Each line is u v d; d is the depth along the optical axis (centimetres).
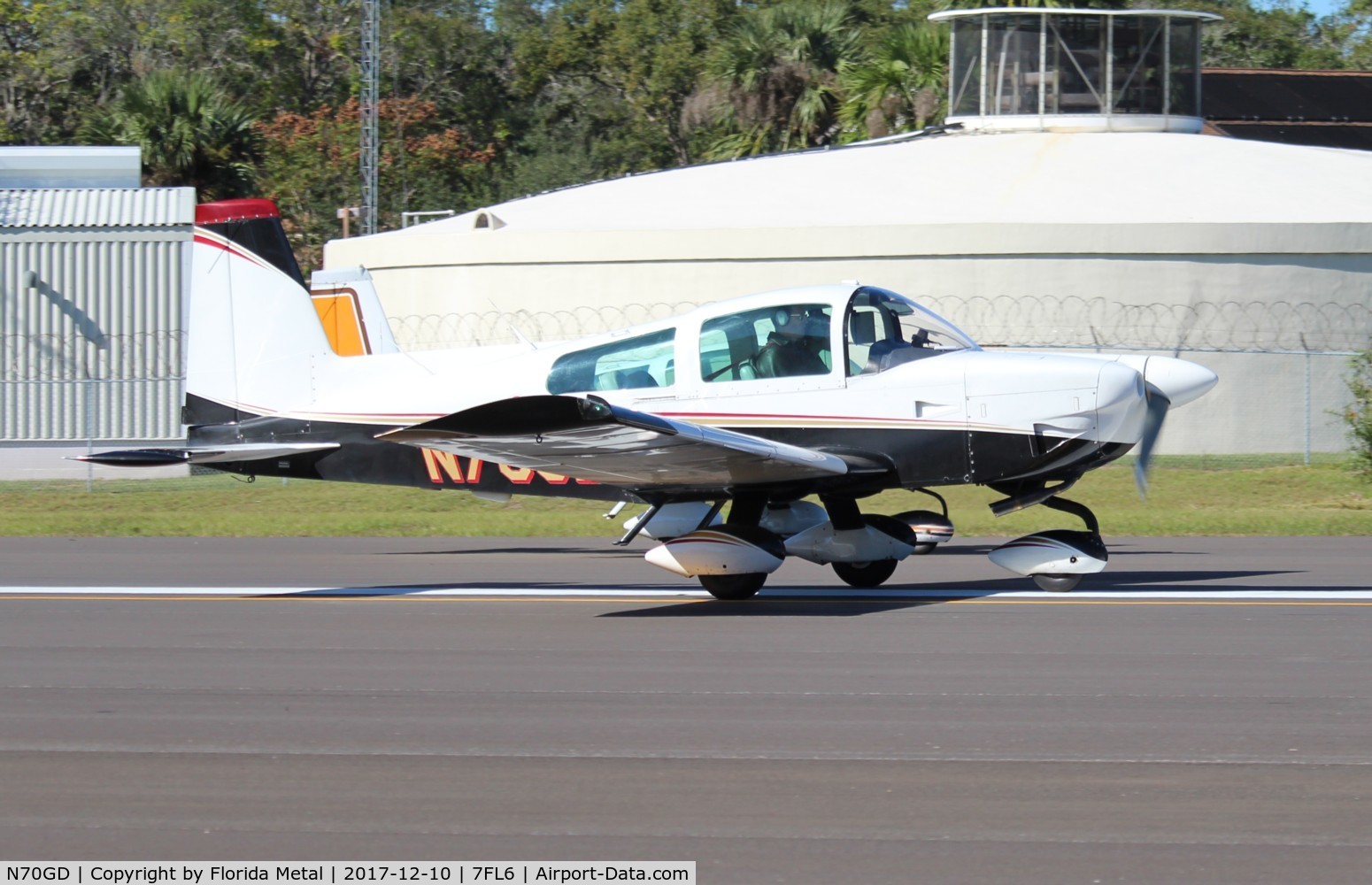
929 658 2786
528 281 7788
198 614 3453
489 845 1755
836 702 2420
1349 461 6625
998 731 2216
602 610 3484
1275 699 2405
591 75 17862
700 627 3195
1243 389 7138
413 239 8150
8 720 2353
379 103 15075
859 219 7662
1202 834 1755
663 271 7562
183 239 7394
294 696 2512
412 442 3200
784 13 13675
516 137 18188
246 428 4488
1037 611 3341
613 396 3897
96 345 7375
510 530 5309
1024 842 1738
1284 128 11456
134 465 4344
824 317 3666
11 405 7312
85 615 3450
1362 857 1678
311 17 17412
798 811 1855
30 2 16025
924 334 3781
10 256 7319
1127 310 7162
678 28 16875
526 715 2356
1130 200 7619
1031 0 12094
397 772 2039
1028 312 7200
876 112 12081
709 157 14025
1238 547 4653
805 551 3706
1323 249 7150
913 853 1706
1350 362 6975
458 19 17938
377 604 3600
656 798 1909
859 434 3622
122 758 2117
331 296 4528
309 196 14325
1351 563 4203
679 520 4003
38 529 5450
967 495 6181
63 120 16238
